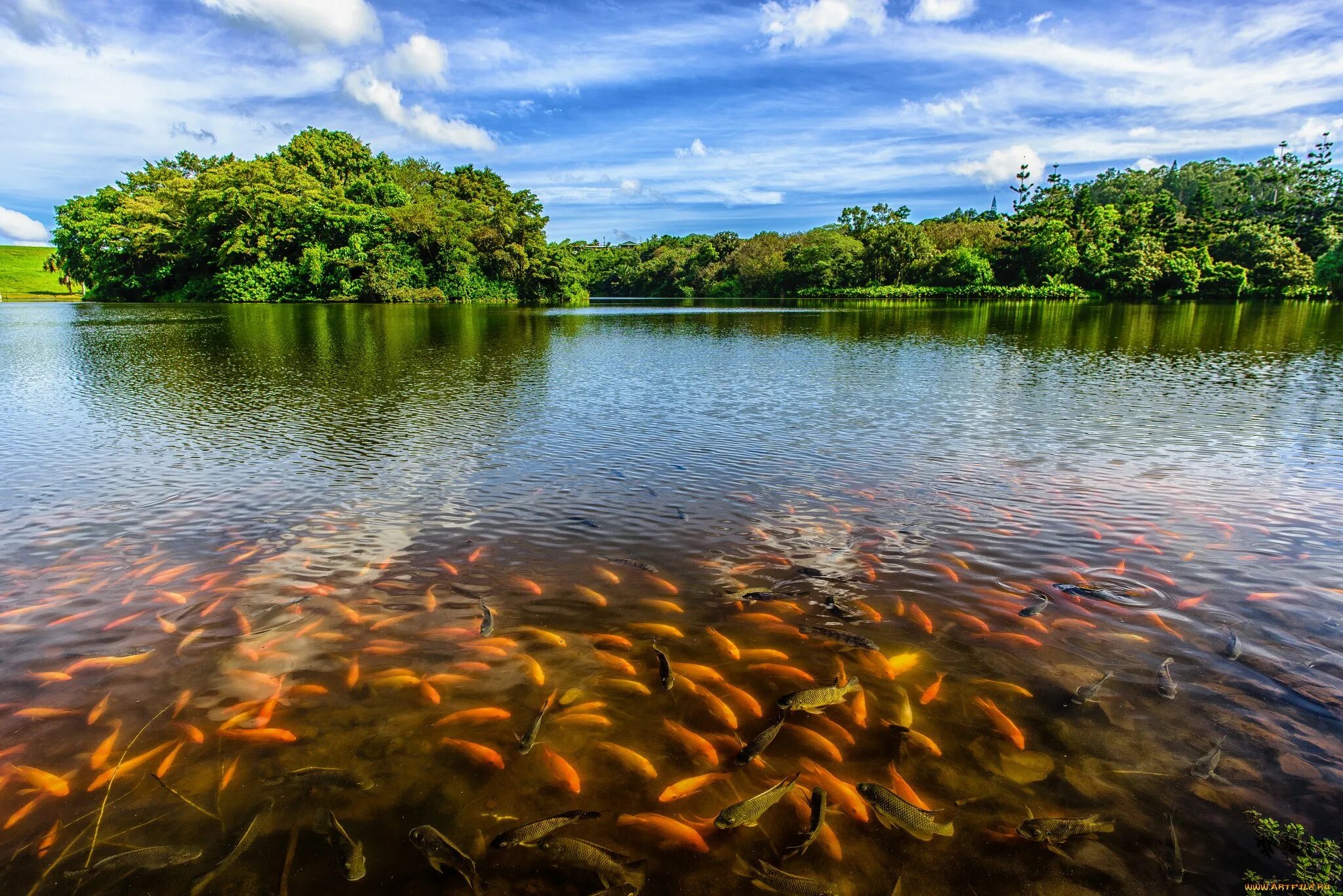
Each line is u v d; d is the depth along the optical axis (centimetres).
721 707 473
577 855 347
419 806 390
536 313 5100
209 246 5994
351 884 340
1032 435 1267
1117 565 712
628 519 837
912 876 349
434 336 3158
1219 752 437
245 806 389
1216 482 981
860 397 1669
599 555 733
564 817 373
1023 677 518
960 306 6397
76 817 381
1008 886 344
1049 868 353
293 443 1197
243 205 5759
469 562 713
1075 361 2317
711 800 397
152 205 6256
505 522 827
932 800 399
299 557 723
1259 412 1461
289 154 7262
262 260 5809
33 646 550
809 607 623
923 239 9069
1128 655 548
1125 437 1249
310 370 2061
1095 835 372
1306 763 427
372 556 727
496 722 461
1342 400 1594
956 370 2109
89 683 502
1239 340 2984
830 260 9394
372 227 6147
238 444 1191
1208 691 500
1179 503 897
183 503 887
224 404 1536
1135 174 12650
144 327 3312
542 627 583
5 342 2636
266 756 428
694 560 720
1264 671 527
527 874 346
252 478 994
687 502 898
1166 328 3691
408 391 1716
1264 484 976
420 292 6156
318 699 484
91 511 859
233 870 348
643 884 340
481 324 3838
